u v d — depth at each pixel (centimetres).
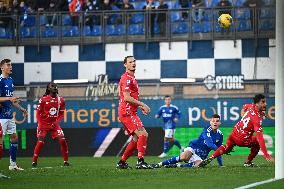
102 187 2119
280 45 2288
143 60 5044
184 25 5094
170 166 2911
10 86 3002
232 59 4959
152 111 4634
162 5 5109
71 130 4641
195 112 4619
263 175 2456
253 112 2870
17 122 4675
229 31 4962
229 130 4569
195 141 2930
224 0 5112
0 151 2756
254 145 2969
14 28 5162
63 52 5103
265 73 4934
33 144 4653
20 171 2841
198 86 4706
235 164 3384
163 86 4712
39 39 5119
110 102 4634
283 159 2305
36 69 5119
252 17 4959
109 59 5075
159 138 4616
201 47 4994
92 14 5159
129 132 2791
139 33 5112
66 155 3425
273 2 5025
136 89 2780
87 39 5094
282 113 2291
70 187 2134
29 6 5322
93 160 4119
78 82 4922
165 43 5028
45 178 2436
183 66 5009
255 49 4934
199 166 2905
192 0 5238
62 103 3412
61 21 5162
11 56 5134
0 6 5341
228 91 4728
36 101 4684
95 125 4638
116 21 5147
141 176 2447
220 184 2164
